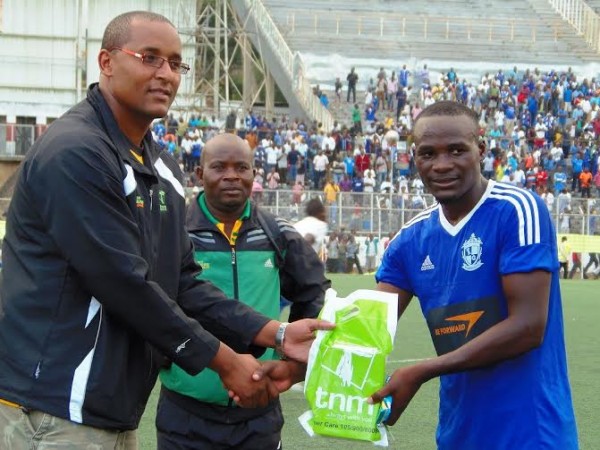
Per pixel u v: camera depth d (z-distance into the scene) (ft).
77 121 12.41
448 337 13.26
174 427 16.58
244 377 13.53
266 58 144.46
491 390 12.77
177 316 12.48
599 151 120.37
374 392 12.60
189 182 101.09
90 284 11.96
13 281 12.29
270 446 16.75
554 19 160.45
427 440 24.47
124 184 12.39
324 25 153.38
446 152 12.81
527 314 12.41
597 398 30.01
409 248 13.75
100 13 135.44
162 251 13.21
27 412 12.07
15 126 113.09
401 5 161.68
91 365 12.05
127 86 12.62
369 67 144.56
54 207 11.86
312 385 12.80
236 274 16.90
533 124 129.29
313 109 133.39
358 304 12.98
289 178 110.63
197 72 148.05
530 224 12.56
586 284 86.58
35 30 133.80
